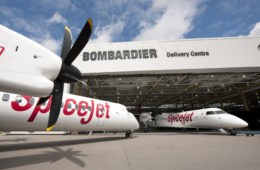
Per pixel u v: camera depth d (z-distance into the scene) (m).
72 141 9.25
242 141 8.56
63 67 3.91
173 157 4.46
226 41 15.95
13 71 2.90
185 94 28.12
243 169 3.24
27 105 5.79
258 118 26.66
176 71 15.91
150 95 28.89
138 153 5.12
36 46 3.31
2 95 5.30
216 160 4.07
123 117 10.65
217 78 19.42
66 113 7.07
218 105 38.59
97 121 8.74
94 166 3.49
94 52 15.88
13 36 3.00
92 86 22.02
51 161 3.96
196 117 16.23
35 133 17.22
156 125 27.31
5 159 4.19
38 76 3.25
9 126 5.59
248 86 21.56
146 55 15.80
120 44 16.09
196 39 16.08
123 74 16.19
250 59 15.38
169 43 16.09
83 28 3.73
